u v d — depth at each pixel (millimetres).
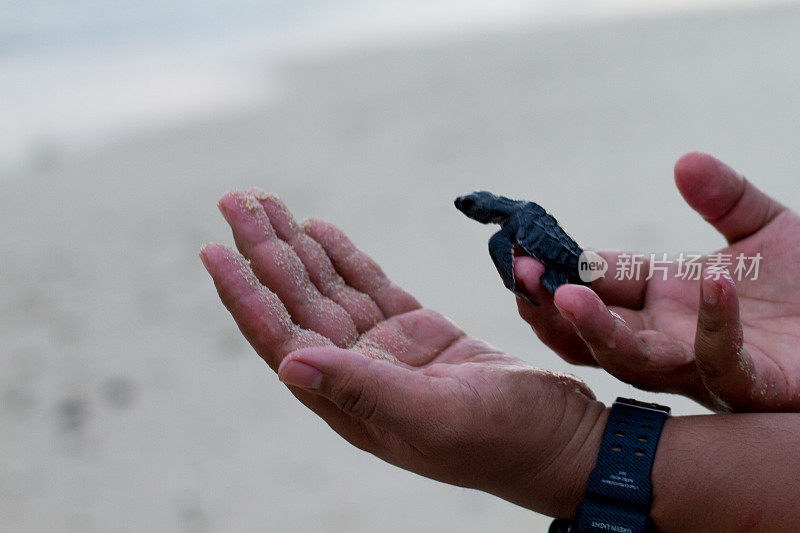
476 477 617
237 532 1276
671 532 596
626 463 597
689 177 688
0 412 1686
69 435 1601
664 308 683
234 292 616
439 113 3510
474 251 2189
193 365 1849
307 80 4324
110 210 2818
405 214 2455
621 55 4176
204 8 6016
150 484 1430
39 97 4172
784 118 2969
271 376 1799
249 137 3445
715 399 628
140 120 3773
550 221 685
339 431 639
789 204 2184
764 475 588
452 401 591
